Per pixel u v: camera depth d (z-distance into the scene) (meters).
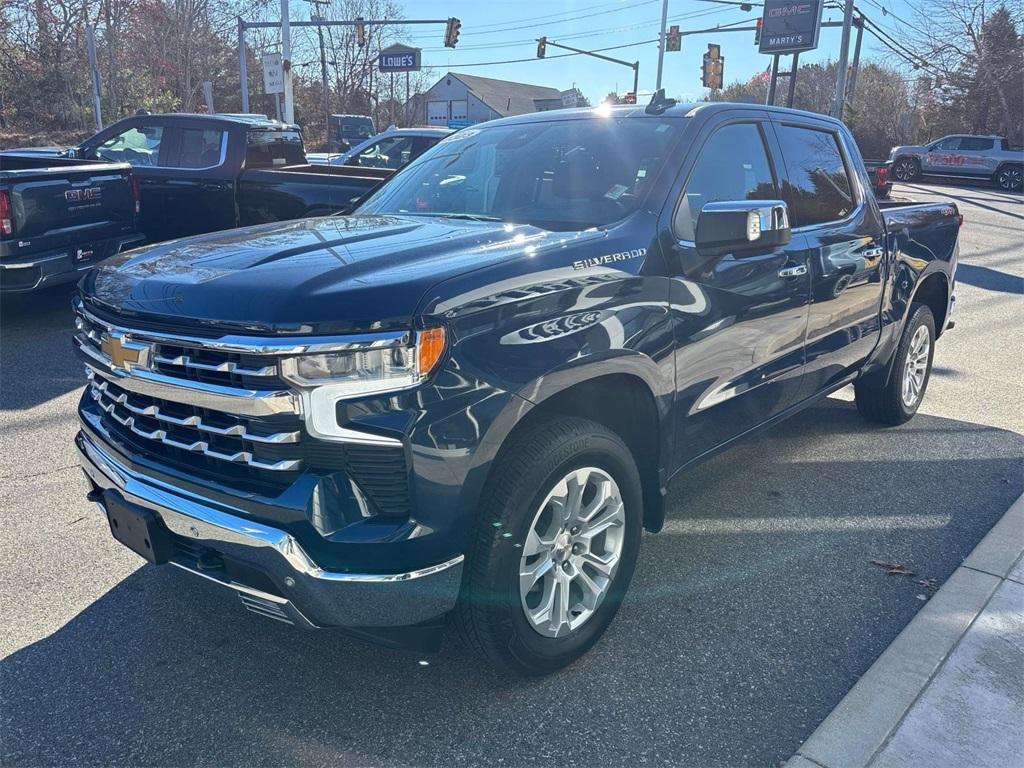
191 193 9.29
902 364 5.19
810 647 3.06
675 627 3.18
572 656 2.89
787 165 4.02
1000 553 3.71
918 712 2.67
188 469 2.58
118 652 3.01
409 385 2.27
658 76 34.59
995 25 38.62
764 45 34.88
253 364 2.31
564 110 4.07
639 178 3.28
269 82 22.61
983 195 26.05
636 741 2.57
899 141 48.88
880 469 4.77
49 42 37.19
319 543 2.31
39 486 4.38
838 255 4.15
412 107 60.72
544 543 2.72
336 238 2.97
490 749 2.54
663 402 3.07
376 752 2.53
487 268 2.52
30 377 6.18
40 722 2.65
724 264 3.33
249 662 2.96
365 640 2.50
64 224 7.46
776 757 2.51
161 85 40.16
